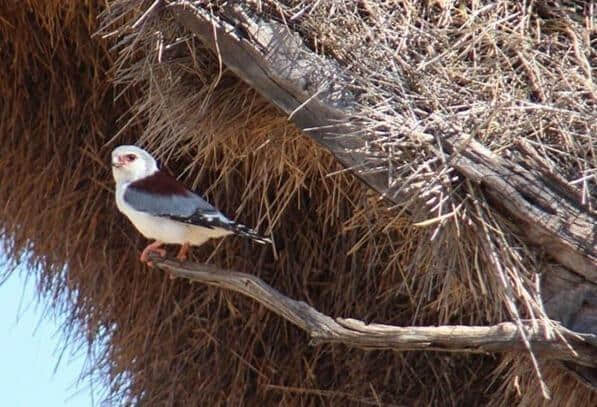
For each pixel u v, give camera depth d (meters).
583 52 7.68
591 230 6.75
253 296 7.13
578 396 7.09
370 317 9.19
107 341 10.02
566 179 6.96
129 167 7.90
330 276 9.36
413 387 9.31
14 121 10.02
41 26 9.85
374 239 8.83
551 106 7.16
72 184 9.91
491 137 7.07
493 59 7.52
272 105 7.83
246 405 9.56
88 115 9.93
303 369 9.47
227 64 7.56
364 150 7.09
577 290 6.74
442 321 8.30
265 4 7.64
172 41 7.96
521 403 7.32
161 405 9.70
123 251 9.83
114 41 9.52
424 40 7.55
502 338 6.64
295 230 9.39
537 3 8.03
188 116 8.10
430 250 7.12
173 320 9.72
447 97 7.27
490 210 6.90
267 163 8.44
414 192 6.96
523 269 6.78
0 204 10.16
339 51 7.48
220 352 9.62
